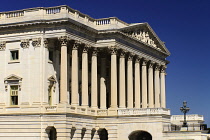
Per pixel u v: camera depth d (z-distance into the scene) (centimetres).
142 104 10488
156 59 11362
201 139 8181
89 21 9306
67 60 9056
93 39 9306
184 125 8712
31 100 8319
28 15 8588
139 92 10231
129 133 8788
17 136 8269
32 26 8444
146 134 9231
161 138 8481
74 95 8538
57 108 8088
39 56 8369
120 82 9500
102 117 9056
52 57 8644
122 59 9569
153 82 11538
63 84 8262
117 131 8919
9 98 8550
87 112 8800
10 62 8594
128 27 9694
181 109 8775
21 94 8419
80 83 9669
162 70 11881
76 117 8356
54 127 8062
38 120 8156
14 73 8538
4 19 8769
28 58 8450
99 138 9156
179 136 8338
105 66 9662
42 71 8331
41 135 8106
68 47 8762
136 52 10200
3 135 8388
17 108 8388
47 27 8425
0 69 8681
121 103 9375
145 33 10731
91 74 9356
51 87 8588
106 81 10056
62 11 8431
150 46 10738
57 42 8644
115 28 9250
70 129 8112
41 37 8400
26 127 8225
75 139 8312
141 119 8706
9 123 8362
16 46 8588
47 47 8444
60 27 8350
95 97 9231
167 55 11950
